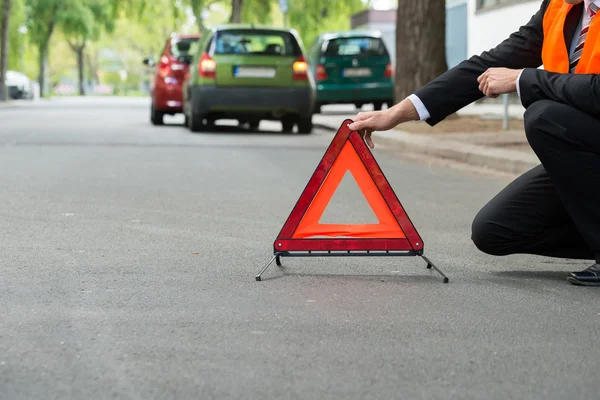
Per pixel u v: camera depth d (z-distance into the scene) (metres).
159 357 4.04
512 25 28.17
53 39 95.25
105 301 5.08
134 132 21.06
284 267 6.10
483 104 30.83
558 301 5.18
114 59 130.00
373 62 28.69
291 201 9.53
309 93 20.50
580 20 5.52
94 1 68.81
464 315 4.84
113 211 8.68
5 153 15.04
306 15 46.06
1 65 51.31
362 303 5.09
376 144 18.06
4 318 4.69
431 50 20.78
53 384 3.68
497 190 10.98
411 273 5.95
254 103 20.27
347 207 9.12
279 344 4.26
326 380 3.74
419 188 11.10
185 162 13.78
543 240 5.80
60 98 73.50
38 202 9.26
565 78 5.41
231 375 3.80
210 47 20.38
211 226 7.84
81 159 14.02
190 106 20.95
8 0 50.72
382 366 3.94
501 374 3.84
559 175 5.49
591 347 4.27
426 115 5.84
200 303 5.05
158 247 6.80
